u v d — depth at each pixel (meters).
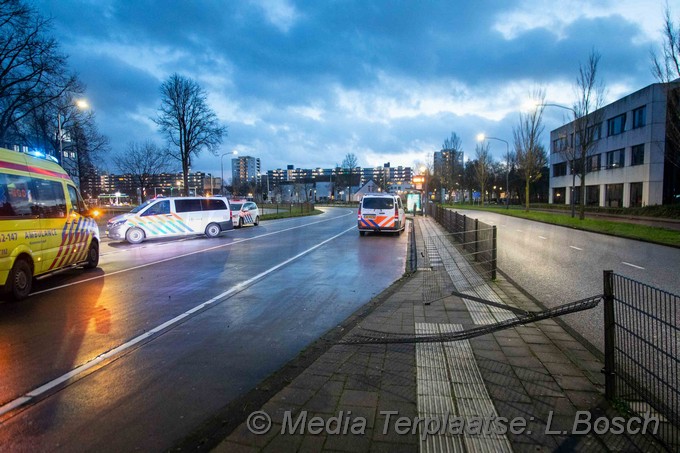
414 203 44.88
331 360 4.39
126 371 4.37
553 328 5.42
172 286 8.62
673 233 17.28
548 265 10.80
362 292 7.95
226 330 5.71
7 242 7.21
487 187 81.69
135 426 3.29
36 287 8.65
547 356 4.43
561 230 21.67
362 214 19.41
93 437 3.15
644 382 3.18
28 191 8.07
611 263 11.04
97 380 4.16
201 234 19.94
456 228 16.94
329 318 6.24
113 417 3.44
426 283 8.31
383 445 2.87
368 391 3.66
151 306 7.03
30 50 21.55
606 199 42.00
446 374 3.99
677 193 33.91
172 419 3.39
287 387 3.75
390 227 19.23
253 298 7.52
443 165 69.00
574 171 27.56
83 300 7.49
